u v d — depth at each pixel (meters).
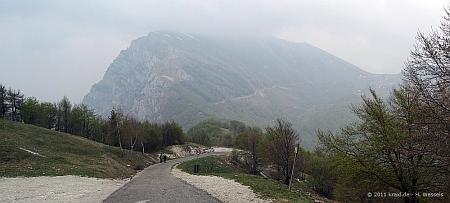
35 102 86.12
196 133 148.50
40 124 83.81
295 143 51.97
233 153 79.00
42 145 52.41
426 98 15.81
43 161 41.00
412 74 17.42
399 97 22.09
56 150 52.00
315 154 66.69
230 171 57.47
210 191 24.28
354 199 28.38
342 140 26.50
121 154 63.59
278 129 54.25
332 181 48.62
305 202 19.92
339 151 26.27
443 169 16.00
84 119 89.69
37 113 83.94
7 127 57.88
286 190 25.36
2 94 79.00
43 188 23.78
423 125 16.16
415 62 17.27
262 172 68.31
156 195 21.64
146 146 94.44
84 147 59.41
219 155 87.44
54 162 41.72
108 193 22.47
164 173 46.62
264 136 63.53
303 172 60.19
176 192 23.42
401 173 22.62
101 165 46.22
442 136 14.84
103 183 29.64
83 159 49.03
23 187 23.80
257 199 20.25
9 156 39.91
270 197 21.22
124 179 37.81
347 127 27.50
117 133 73.38
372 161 24.36
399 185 23.77
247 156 72.44
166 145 111.38
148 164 66.06
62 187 24.89
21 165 37.16
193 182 32.00
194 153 106.88
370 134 25.05
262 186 27.67
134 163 60.47
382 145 23.52
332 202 25.44
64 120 86.44
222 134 159.62
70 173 35.50
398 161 21.86
